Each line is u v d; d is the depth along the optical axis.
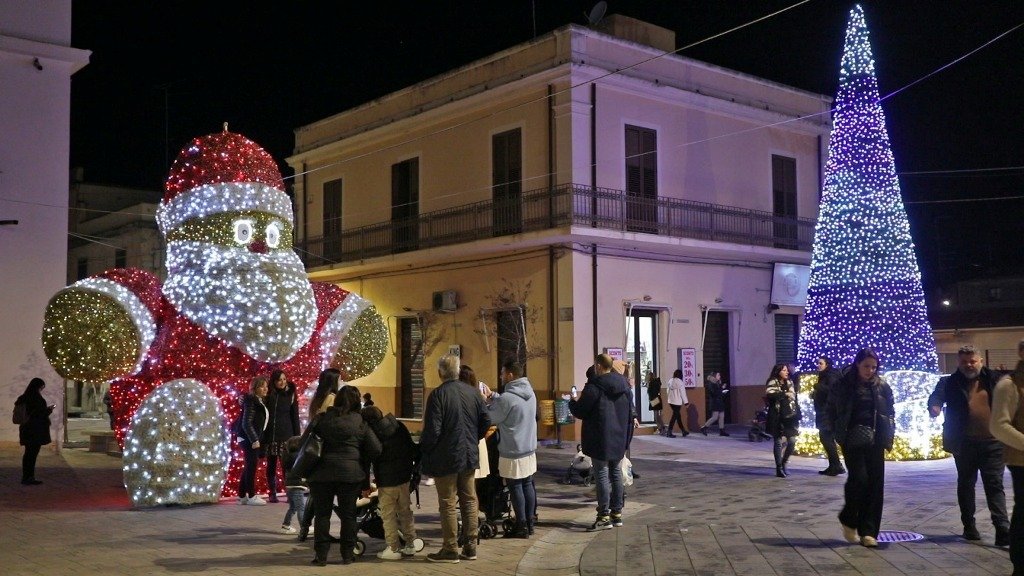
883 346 14.91
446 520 7.81
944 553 7.61
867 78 15.61
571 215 18.94
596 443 9.24
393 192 24.06
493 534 9.01
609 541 8.52
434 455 7.74
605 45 20.02
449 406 7.78
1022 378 6.68
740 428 21.56
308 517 8.55
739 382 22.42
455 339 21.89
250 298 11.12
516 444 8.79
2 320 17.00
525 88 20.27
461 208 21.77
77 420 29.59
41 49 17.58
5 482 12.91
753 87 23.20
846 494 8.07
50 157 17.73
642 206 20.41
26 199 17.41
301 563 7.71
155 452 10.70
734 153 22.67
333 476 7.56
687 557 7.72
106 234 35.66
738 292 22.62
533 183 20.09
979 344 26.77
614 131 20.05
